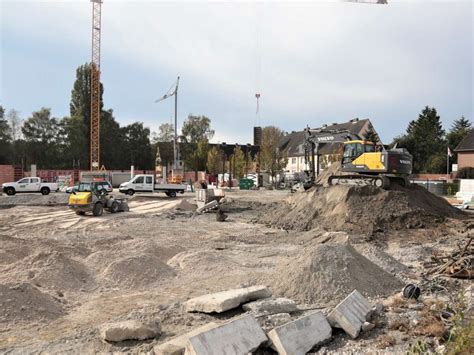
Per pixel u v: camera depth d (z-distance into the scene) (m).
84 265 10.06
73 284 8.79
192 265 10.44
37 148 70.12
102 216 22.62
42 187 38.97
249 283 8.83
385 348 5.80
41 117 71.50
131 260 9.71
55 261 9.35
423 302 7.68
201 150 73.19
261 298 7.59
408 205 18.09
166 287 8.91
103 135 75.50
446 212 19.59
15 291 7.14
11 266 9.43
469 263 9.70
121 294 8.42
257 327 5.67
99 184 23.38
